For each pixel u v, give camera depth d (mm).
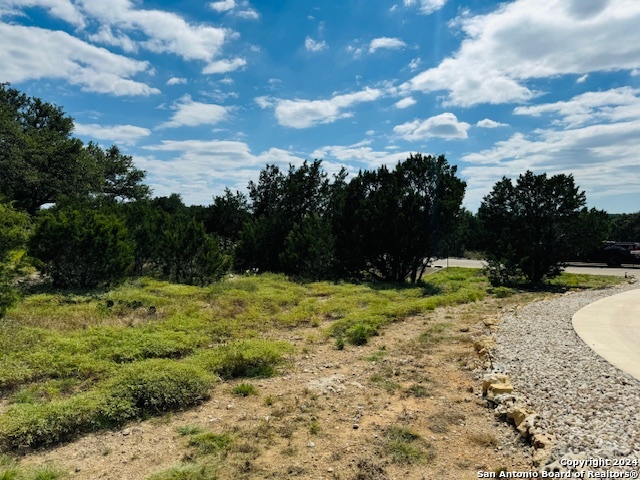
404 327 10148
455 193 17906
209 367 6652
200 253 16125
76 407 4785
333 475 3762
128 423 4914
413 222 18281
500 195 19969
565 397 5152
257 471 3816
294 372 6871
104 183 30828
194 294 13203
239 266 20609
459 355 7648
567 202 18516
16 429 4324
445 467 3908
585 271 24328
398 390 5930
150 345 7543
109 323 9305
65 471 3828
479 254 35562
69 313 9914
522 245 19391
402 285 17469
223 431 4668
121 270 14555
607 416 4555
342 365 7219
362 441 4410
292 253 18547
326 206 22203
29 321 9008
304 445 4320
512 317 10656
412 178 18953
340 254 19344
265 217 22828
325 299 13938
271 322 10375
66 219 13773
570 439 4051
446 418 5004
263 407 5398
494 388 5551
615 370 6117
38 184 24281
